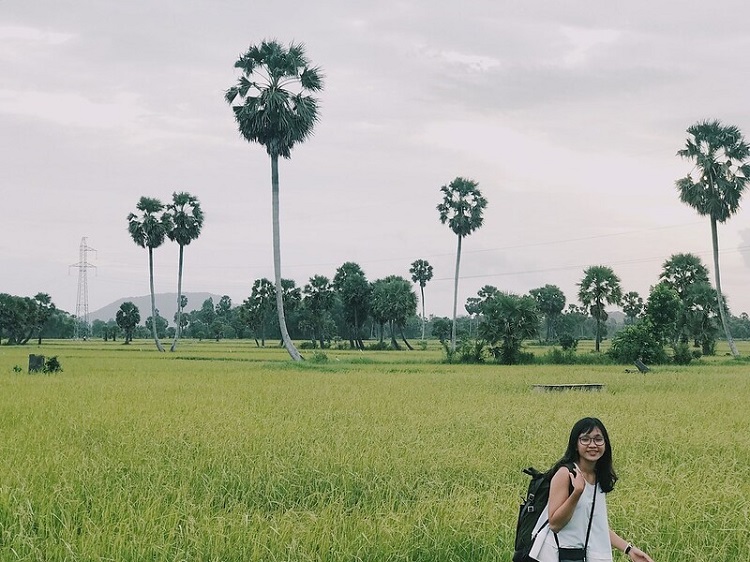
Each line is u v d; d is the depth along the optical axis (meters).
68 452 13.00
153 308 95.44
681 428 16.84
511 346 58.50
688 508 9.27
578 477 5.59
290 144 58.84
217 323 165.38
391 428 16.67
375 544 8.15
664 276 82.38
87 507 9.66
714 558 7.95
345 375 39.38
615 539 6.24
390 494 10.52
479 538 8.38
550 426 17.41
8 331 128.62
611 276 88.75
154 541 8.07
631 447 14.55
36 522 8.92
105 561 7.59
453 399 24.62
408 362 59.44
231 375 38.06
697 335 76.50
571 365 55.09
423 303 143.12
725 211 64.56
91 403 21.94
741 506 9.48
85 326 185.38
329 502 10.03
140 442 14.12
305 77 58.38
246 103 57.97
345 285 124.25
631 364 56.28
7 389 27.34
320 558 7.72
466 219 85.31
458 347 61.16
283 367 49.16
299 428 16.30
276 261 58.94
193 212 99.62
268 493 10.64
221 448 13.42
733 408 21.95
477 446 14.36
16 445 13.53
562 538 5.71
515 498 9.99
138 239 97.06
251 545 8.05
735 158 64.81
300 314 144.25
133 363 53.12
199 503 10.02
